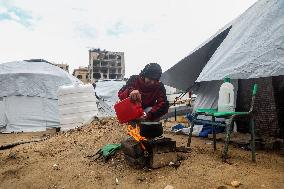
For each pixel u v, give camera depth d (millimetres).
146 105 5039
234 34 6520
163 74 9945
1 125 12359
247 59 5402
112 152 4684
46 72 13805
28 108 12844
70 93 9938
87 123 9344
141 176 3773
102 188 3537
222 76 5637
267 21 5645
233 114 4289
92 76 69875
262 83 6602
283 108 6234
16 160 5148
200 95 8500
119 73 71438
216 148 5363
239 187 3293
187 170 3863
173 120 11812
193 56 8789
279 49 4996
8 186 3924
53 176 4098
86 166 4383
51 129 12500
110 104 17812
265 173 3766
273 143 5293
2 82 12703
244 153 4961
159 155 4020
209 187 3312
